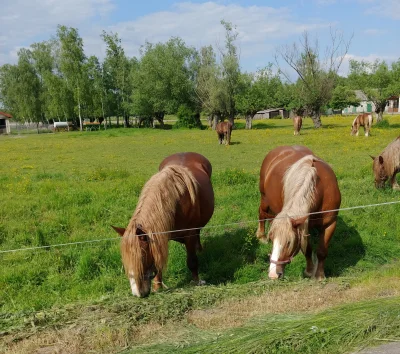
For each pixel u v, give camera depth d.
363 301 3.79
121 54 58.84
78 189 11.02
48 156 22.23
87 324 3.73
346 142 21.56
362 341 3.03
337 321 3.29
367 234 6.89
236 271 5.98
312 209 4.81
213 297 4.24
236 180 11.45
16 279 5.81
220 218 8.04
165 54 49.28
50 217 8.47
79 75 56.38
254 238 6.87
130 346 3.38
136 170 15.52
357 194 9.28
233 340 3.19
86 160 19.77
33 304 5.12
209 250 6.57
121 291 5.36
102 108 57.56
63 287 5.68
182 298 4.19
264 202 6.66
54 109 59.34
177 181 4.95
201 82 46.78
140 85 50.50
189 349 3.13
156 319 3.80
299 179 4.86
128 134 40.97
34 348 3.43
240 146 23.14
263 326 3.43
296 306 3.93
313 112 38.00
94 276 5.97
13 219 8.48
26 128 71.50
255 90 42.03
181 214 4.94
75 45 56.69
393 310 3.35
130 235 4.21
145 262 4.24
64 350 3.35
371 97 34.97
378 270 5.39
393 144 9.33
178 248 6.55
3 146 31.23
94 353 3.31
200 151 21.44
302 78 37.00
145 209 4.46
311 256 5.45
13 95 70.81
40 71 68.12
